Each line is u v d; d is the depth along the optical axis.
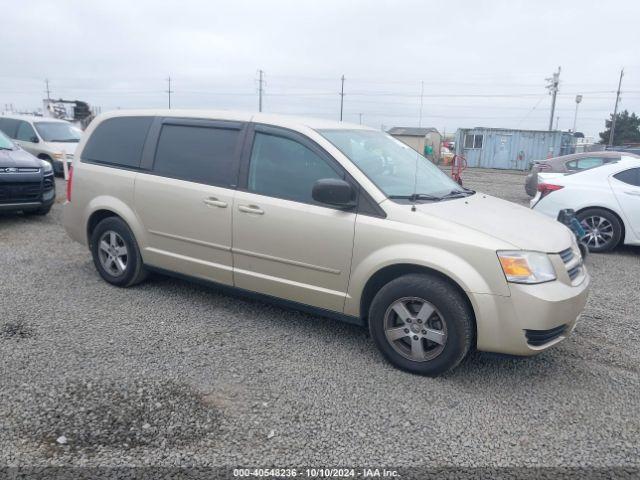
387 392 3.48
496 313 3.42
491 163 34.88
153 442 2.87
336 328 4.50
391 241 3.69
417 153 5.09
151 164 4.95
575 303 3.57
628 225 7.74
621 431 3.12
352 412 3.23
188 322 4.52
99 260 5.39
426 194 4.13
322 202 3.83
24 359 3.73
